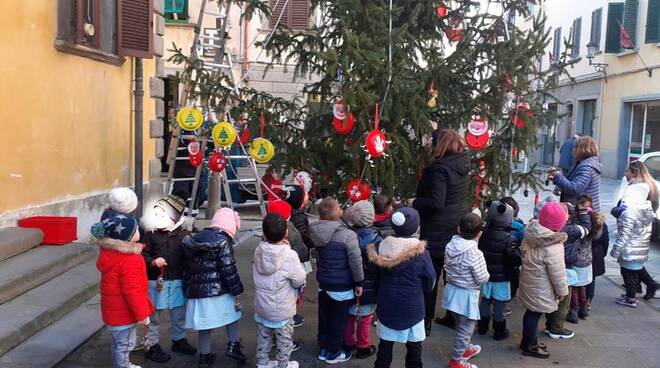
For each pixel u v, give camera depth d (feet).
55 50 21.34
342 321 14.19
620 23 59.67
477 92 19.83
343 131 17.25
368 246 13.44
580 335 16.53
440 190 15.16
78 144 23.03
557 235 14.30
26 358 13.56
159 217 13.78
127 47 24.77
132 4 24.80
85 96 23.45
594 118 67.97
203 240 13.08
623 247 19.12
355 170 18.29
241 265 23.03
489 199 18.89
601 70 64.49
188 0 42.91
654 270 24.84
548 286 14.44
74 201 22.67
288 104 20.06
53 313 15.84
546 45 18.31
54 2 21.16
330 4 20.26
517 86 18.11
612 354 15.14
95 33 22.58
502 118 18.58
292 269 12.98
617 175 61.77
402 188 18.94
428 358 14.74
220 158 22.11
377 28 17.98
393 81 16.85
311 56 20.65
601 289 21.44
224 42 27.68
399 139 17.47
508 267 15.62
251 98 20.04
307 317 17.60
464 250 13.71
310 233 14.33
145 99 28.89
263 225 13.00
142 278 12.26
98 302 17.56
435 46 20.88
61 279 18.20
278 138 19.24
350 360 14.62
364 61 16.26
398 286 12.83
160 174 30.48
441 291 20.53
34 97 20.35
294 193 17.08
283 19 22.40
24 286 16.75
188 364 14.02
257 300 13.08
